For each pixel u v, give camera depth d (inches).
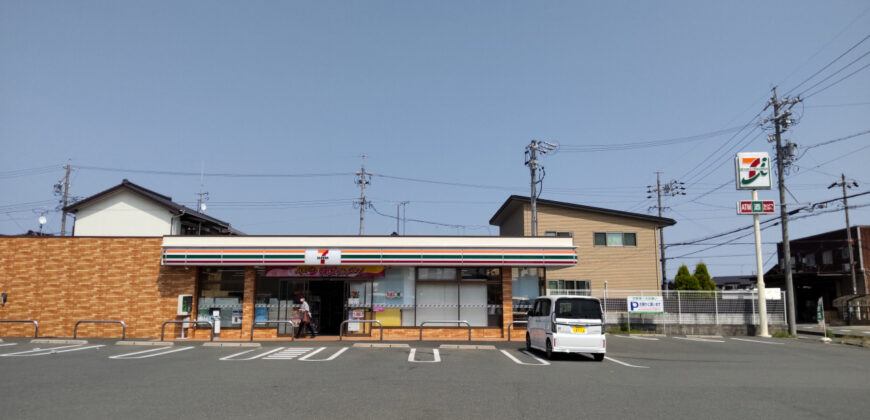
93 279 845.8
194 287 842.8
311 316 856.9
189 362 532.1
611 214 1289.4
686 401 361.1
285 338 836.0
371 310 852.0
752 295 1091.3
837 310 1549.0
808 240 1770.4
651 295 1085.8
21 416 296.4
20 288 847.7
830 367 577.6
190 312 833.5
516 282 885.8
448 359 586.9
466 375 466.0
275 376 444.5
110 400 339.9
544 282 892.0
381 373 469.4
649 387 418.0
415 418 299.9
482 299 864.9
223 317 847.1
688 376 488.1
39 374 444.5
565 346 596.1
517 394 377.1
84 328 834.8
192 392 368.8
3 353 601.9
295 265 838.5
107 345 704.4
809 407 346.6
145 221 1096.8
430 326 851.4
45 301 843.4
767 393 398.0
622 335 1003.9
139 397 350.3
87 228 1095.0
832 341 928.3
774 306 1096.2
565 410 326.6
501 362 570.3
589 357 642.2
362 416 302.8
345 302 855.1
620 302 1104.2
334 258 823.1
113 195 1106.7
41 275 848.9
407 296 858.1
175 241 842.8
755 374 510.0
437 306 858.8
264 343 748.0
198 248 825.5
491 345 748.6
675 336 1013.2
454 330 854.5
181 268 844.0
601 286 1263.5
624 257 1279.5
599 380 451.2
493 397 364.2
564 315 607.8
